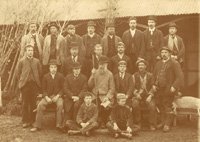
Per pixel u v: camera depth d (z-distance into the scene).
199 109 9.58
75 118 9.21
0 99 11.38
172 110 9.61
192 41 13.41
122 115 8.99
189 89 13.28
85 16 14.16
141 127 9.55
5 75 13.45
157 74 9.62
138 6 14.02
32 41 10.34
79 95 9.35
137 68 10.27
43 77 9.56
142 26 13.32
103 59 9.48
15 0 13.35
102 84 9.48
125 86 9.50
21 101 10.48
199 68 13.21
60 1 14.36
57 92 9.54
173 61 9.60
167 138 8.73
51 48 10.27
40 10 13.35
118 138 8.77
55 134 9.04
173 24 10.27
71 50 9.88
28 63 9.59
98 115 9.41
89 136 8.88
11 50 12.72
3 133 9.02
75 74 9.48
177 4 13.58
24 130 9.30
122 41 10.41
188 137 8.76
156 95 9.62
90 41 10.36
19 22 13.03
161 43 10.25
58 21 13.81
